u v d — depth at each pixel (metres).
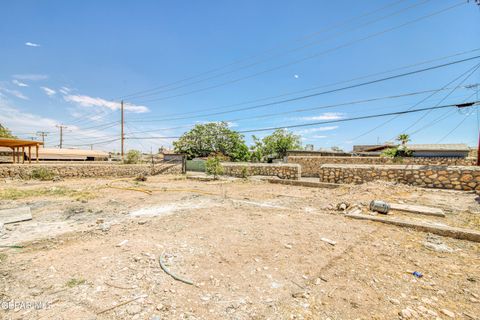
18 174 15.07
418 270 3.18
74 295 2.58
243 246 3.97
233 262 3.40
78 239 4.44
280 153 37.94
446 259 3.50
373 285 2.82
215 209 6.96
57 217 6.19
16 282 2.83
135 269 3.14
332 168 13.14
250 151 37.31
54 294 2.59
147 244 4.01
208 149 36.62
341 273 3.11
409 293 2.65
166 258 3.47
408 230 4.82
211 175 19.05
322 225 5.16
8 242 4.26
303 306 2.45
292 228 4.95
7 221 5.57
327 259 3.51
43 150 31.31
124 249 3.79
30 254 3.69
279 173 16.94
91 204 7.82
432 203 6.97
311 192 10.51
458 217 5.55
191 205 7.68
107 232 4.82
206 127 36.88
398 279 2.95
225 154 36.53
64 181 15.12
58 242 4.27
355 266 3.29
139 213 6.59
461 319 2.21
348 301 2.52
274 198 9.09
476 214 5.77
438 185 10.02
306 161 23.69
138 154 24.69
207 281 2.90
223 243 4.10
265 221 5.53
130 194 9.98
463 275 3.03
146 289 2.71
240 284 2.85
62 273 3.03
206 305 2.45
